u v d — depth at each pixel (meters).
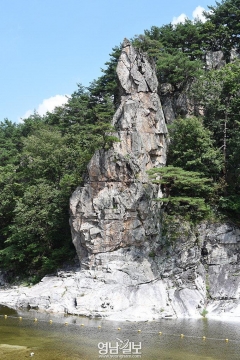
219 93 60.94
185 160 56.66
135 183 51.72
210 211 53.47
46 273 57.97
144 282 47.44
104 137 54.00
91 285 47.66
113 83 74.06
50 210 58.84
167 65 65.94
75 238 53.50
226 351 31.67
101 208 51.56
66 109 85.38
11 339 34.53
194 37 73.31
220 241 51.09
